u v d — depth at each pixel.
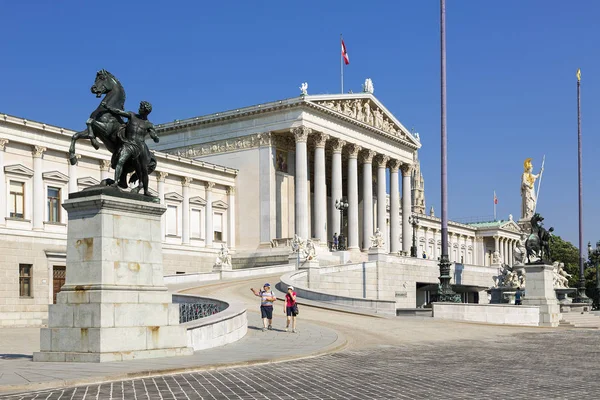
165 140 111.25
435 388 17.92
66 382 17.66
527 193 97.06
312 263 68.81
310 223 113.88
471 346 31.84
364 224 112.00
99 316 21.59
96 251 22.17
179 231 94.62
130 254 22.91
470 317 47.66
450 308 47.69
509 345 32.75
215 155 106.25
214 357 23.81
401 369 22.25
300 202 98.50
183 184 95.69
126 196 23.14
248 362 22.86
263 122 102.12
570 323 53.38
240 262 99.69
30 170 73.25
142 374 19.38
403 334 37.16
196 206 97.62
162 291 23.75
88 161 80.75
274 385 18.20
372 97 112.56
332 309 49.03
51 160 76.19
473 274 99.81
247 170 103.00
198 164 97.06
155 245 23.78
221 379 19.22
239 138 104.06
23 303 70.56
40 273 72.62
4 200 70.50
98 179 81.75
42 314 72.00
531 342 34.69
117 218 22.62
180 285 65.25
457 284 95.25
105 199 22.11
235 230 103.38
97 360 21.41
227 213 103.00
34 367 20.44
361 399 16.05
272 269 75.94
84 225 22.50
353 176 109.00
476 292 101.75
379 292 79.81
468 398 16.28
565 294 69.06
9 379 17.94
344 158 117.38
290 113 99.94
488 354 27.91
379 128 115.38
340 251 95.19
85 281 22.28
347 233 115.12
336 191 105.38
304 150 98.81
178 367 20.45
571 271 167.62
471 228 186.75
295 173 101.50
